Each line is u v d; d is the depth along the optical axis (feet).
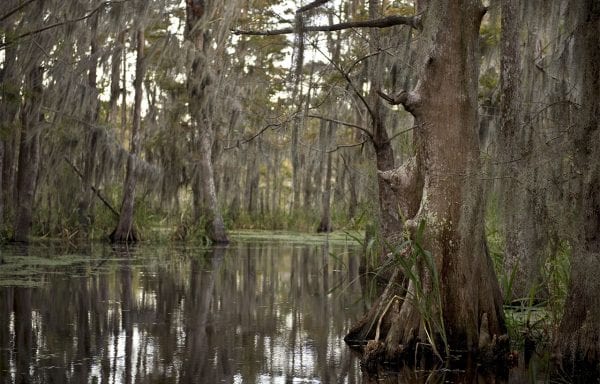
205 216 77.05
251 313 29.22
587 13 19.13
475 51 22.41
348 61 42.75
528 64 25.55
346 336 23.86
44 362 19.70
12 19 42.24
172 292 34.68
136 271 43.55
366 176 38.17
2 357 20.13
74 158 72.69
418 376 19.43
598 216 18.84
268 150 93.61
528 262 20.57
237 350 21.93
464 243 21.81
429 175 22.36
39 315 27.14
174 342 22.89
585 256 19.04
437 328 21.20
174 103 75.00
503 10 28.60
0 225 48.88
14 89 43.98
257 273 45.68
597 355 19.10
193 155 76.43
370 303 32.78
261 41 60.29
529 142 19.83
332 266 52.11
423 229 21.13
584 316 19.42
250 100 74.95
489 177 20.24
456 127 22.15
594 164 18.25
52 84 58.08
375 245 40.98
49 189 69.46
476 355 21.50
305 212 110.22
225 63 70.13
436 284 21.03
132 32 54.95
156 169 74.18
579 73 19.75
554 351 20.06
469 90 22.26
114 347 21.86
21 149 64.75
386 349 21.08
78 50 58.34
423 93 22.57
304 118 37.17
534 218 19.70
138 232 73.97
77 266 45.29
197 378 18.35
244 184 119.03
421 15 23.34
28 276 38.91
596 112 18.84
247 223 116.98
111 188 76.07
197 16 71.46
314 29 25.41
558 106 20.39
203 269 46.52
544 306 28.25
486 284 22.07
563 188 19.38
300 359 20.95
